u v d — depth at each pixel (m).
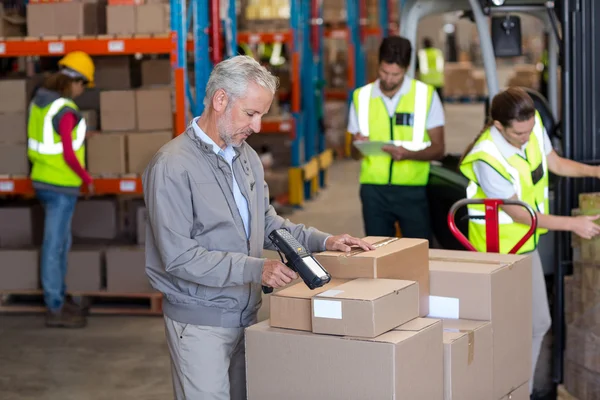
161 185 2.74
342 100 14.64
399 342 2.50
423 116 4.96
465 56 28.70
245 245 2.88
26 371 5.12
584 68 4.37
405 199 5.02
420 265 3.06
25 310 6.30
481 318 3.11
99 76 6.35
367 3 14.66
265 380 2.72
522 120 3.68
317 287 2.62
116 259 6.14
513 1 4.66
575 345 4.07
